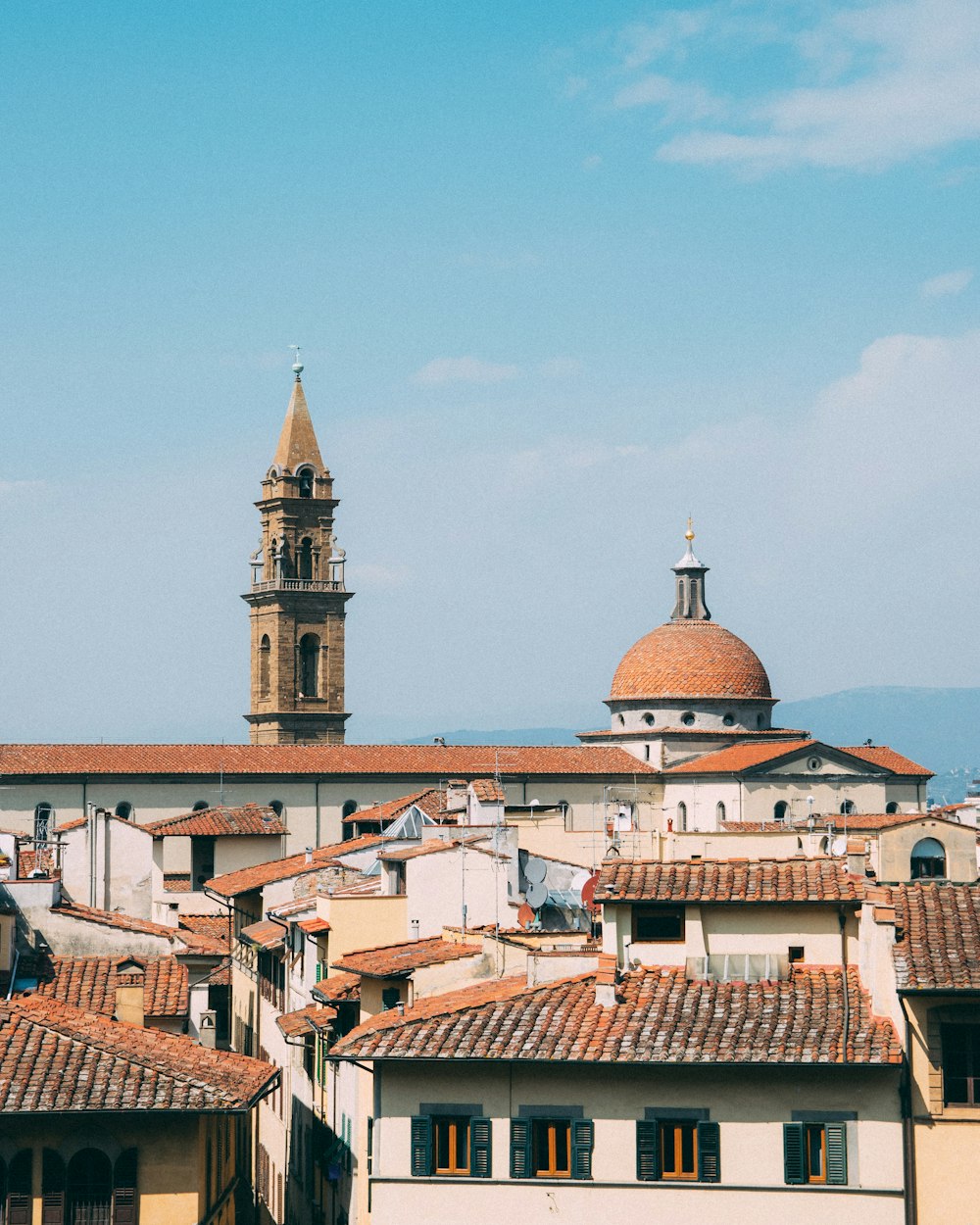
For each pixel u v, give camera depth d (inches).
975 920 2637.8
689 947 2731.3
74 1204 2691.9
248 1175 3666.3
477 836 4079.7
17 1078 2696.9
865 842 4227.4
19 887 3617.1
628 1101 2581.2
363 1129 3164.4
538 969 2787.9
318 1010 3693.4
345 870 4483.3
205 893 5482.3
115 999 3348.9
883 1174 2532.0
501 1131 2596.0
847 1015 2593.5
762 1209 2536.9
